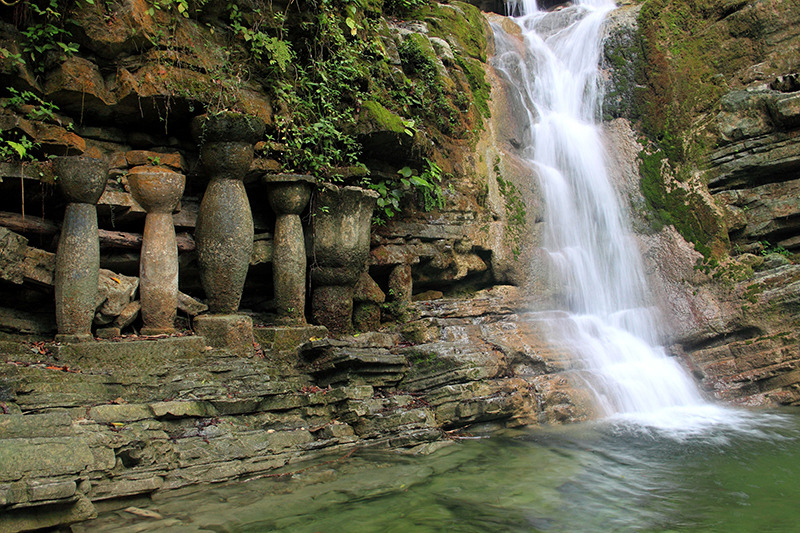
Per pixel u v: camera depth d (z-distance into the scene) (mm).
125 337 7254
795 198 12133
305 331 8266
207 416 6465
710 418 9320
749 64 13516
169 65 7523
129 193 7656
